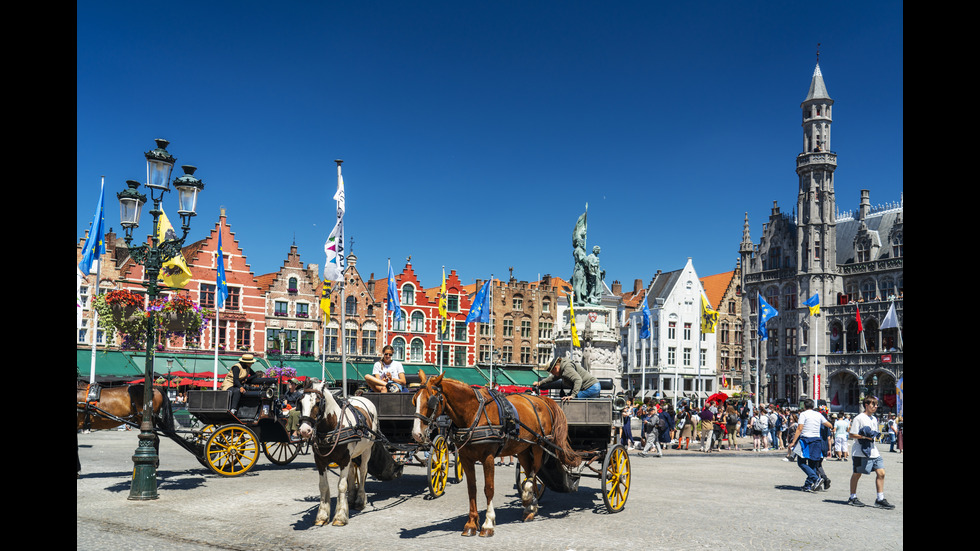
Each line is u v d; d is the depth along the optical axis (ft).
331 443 36.40
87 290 153.38
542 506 43.01
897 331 212.02
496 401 35.14
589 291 108.47
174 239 47.78
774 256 249.75
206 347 168.45
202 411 55.72
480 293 177.37
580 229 108.99
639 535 34.73
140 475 44.04
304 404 35.81
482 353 221.05
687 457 89.04
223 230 174.81
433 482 45.47
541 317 234.38
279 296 181.68
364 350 193.36
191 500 44.01
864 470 47.52
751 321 254.27
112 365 149.48
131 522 37.11
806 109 239.09
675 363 255.91
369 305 195.21
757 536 35.55
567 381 45.80
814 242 233.35
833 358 224.74
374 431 40.75
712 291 282.97
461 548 31.55
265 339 177.99
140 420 52.13
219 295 144.56
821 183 234.99
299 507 41.88
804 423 55.83
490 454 34.53
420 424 33.14
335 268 94.38
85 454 73.36
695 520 39.47
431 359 204.64
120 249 173.27
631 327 267.59
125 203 48.67
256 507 41.81
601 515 40.19
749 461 85.25
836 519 41.57
